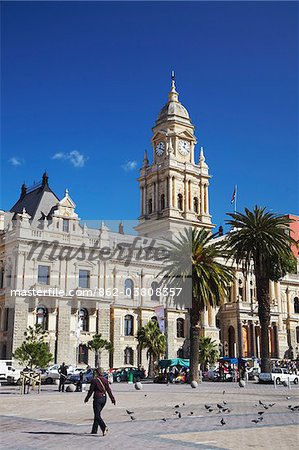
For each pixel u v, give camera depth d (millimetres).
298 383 71125
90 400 42000
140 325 104062
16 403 39250
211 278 67688
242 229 70625
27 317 87938
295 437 21062
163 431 22844
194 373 68625
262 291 70125
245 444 19297
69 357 90938
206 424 25266
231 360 91562
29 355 74062
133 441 19984
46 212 101688
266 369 69062
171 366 78938
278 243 69312
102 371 22609
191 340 69000
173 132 137875
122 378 81062
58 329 90688
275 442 19812
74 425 25234
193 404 37531
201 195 137500
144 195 139125
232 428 23734
